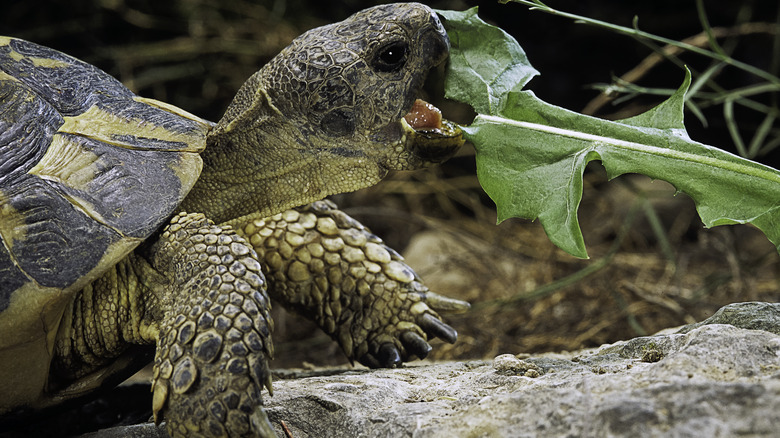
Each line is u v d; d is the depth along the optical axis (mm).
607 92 875
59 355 784
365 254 828
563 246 779
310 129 800
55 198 774
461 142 801
